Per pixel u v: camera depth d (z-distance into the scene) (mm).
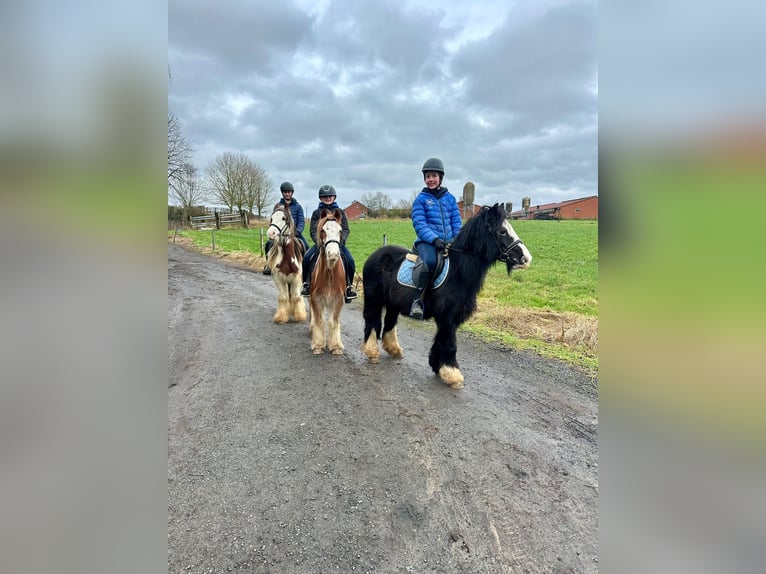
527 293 8734
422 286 4047
